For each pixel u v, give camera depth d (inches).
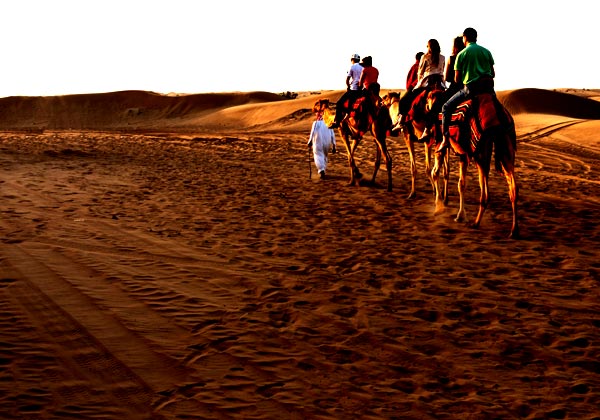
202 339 274.5
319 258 410.0
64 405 214.4
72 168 802.8
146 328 283.6
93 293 325.1
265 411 215.3
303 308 317.1
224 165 893.2
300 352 265.9
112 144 1179.3
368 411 218.5
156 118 5344.5
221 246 431.2
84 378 235.1
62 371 239.9
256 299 328.5
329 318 304.7
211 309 310.8
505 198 644.7
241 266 385.1
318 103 763.4
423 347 275.9
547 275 382.6
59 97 5757.9
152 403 218.2
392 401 226.7
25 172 748.0
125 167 832.3
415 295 341.1
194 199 607.2
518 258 418.3
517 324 304.3
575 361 265.3
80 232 454.9
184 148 1147.3
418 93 573.9
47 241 425.1
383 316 309.4
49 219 493.7
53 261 378.0
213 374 242.1
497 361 264.2
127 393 225.0
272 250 426.3
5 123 5428.2
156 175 762.8
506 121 458.9
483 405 225.8
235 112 4089.6
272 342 274.8
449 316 312.8
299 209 571.5
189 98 5575.8
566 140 1604.3
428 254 424.5
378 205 593.3
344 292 343.0
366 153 1109.1
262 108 4018.2
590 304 333.1
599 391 239.1
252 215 540.1
